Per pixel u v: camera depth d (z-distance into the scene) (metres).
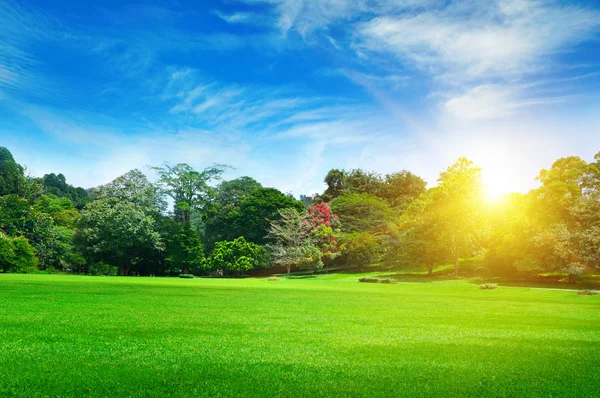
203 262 61.41
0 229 52.16
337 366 7.36
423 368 7.35
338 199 73.31
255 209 66.88
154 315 12.94
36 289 20.75
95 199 65.69
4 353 7.70
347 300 20.12
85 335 9.45
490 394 6.13
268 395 5.88
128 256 60.62
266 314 13.95
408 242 50.81
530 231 40.94
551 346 9.36
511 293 28.48
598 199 39.50
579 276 41.78
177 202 67.62
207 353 8.06
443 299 22.14
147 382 6.30
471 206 46.97
